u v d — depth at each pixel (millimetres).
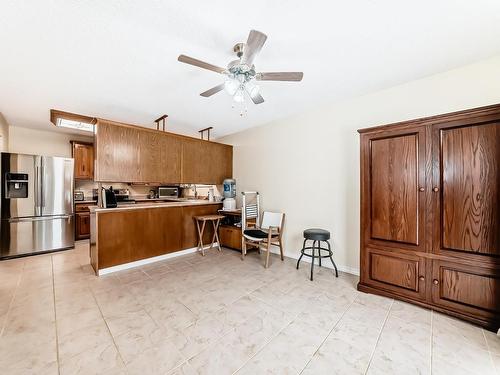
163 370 1448
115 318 2014
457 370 1465
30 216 3809
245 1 1465
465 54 2092
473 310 1928
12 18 1593
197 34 1788
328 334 1817
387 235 2385
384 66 2285
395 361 1540
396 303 2283
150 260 3498
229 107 3402
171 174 3949
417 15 1589
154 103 3232
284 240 3889
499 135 1814
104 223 3037
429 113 2500
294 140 3760
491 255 1849
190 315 2074
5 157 3609
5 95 2938
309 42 1893
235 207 4590
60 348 1631
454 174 2012
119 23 1666
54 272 3080
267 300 2357
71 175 4238
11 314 2053
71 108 3416
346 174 3152
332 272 3135
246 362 1524
